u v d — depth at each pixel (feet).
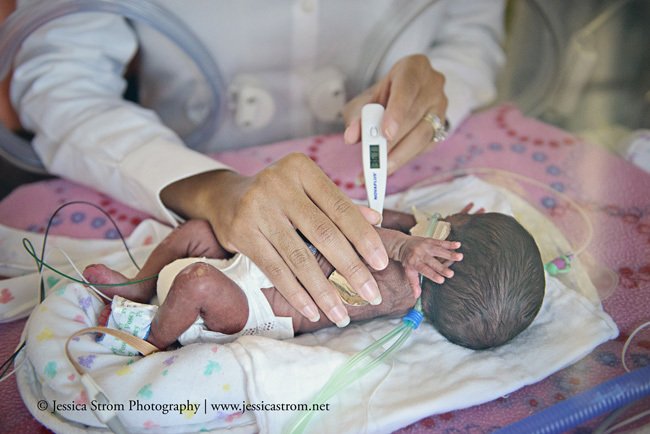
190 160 3.68
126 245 3.67
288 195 2.87
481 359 2.94
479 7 5.25
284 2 4.44
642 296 3.33
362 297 2.77
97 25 4.30
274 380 2.63
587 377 2.85
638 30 5.24
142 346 2.80
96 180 3.98
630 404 2.70
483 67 5.14
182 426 2.59
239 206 2.94
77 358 2.69
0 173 4.72
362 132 3.33
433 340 3.05
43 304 2.91
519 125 4.88
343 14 4.60
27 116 4.28
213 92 4.66
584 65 5.19
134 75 4.95
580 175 4.28
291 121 5.05
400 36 4.81
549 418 2.57
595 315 3.10
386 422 2.60
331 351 2.80
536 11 5.18
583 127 4.90
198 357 2.65
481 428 2.68
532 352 2.97
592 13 5.19
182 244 3.25
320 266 2.95
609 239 3.73
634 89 5.08
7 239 3.70
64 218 3.97
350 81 5.01
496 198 3.91
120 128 3.99
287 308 3.00
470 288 2.94
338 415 2.63
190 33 4.35
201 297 2.73
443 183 4.22
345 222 2.81
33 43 4.24
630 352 2.98
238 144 5.08
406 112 3.49
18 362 2.89
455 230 3.22
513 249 3.03
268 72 4.78
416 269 2.91
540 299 3.03
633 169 4.32
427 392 2.74
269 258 2.82
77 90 4.24
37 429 2.69
